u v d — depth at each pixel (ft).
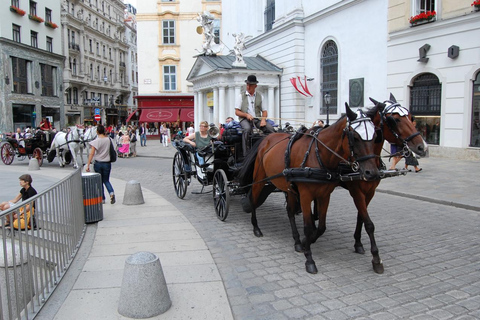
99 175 25.12
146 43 130.21
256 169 21.61
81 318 12.71
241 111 24.80
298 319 12.79
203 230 23.41
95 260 18.01
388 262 17.72
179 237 21.58
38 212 14.34
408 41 54.34
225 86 79.00
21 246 12.58
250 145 24.16
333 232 22.66
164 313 13.01
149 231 22.76
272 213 27.76
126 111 225.15
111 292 14.60
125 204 30.17
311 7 74.18
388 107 17.89
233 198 33.09
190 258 18.26
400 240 20.95
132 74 242.17
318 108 74.23
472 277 15.96
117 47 209.87
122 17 222.28
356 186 17.21
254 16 95.55
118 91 213.05
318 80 73.67
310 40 75.20
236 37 77.51
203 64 86.02
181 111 131.13
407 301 13.91
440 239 21.04
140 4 128.98
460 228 23.13
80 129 55.31
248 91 24.90
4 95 117.50
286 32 79.41
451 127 49.93
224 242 21.06
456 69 48.62
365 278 15.96
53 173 50.67
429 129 53.42
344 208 28.86
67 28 158.30
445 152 50.65
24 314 12.69
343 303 13.80
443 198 30.04
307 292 14.74
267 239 21.54
